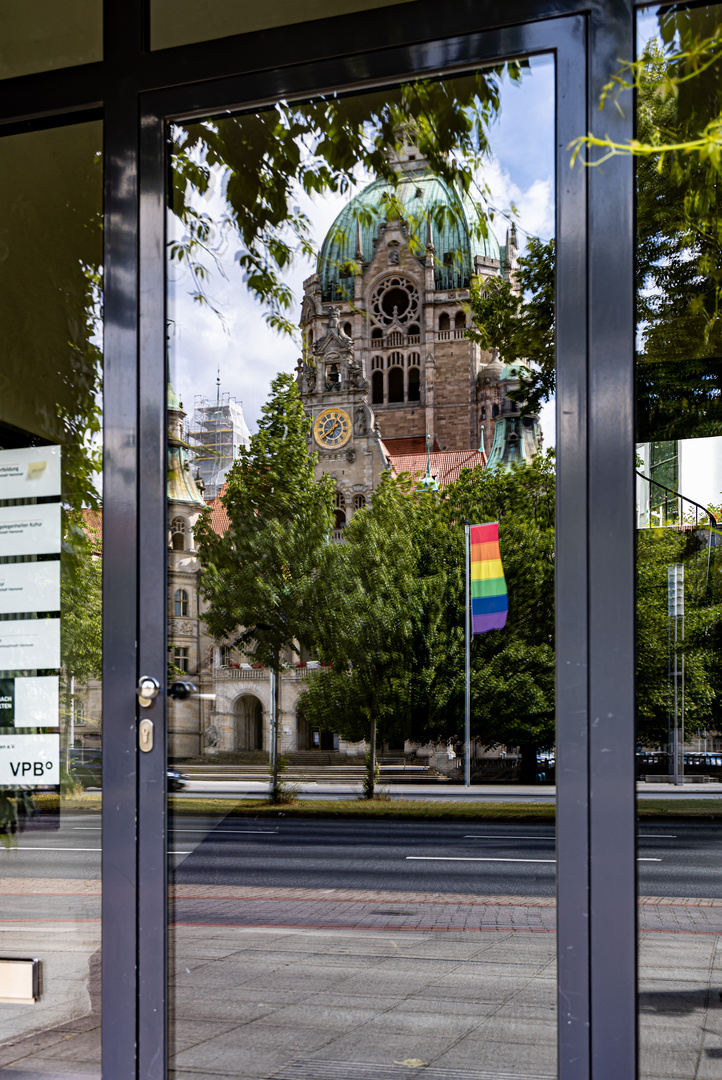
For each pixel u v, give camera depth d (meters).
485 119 2.69
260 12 2.51
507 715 10.64
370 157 3.06
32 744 2.93
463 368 4.02
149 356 2.50
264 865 11.00
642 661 3.18
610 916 2.01
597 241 2.11
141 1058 2.36
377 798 16.56
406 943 6.09
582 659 2.06
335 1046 3.39
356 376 9.45
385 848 12.51
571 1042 2.02
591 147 2.11
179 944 3.60
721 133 1.71
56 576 3.00
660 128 2.35
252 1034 3.47
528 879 9.71
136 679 2.45
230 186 3.02
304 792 16.91
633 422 2.07
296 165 3.09
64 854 2.95
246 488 10.20
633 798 2.01
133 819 2.41
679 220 3.13
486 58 2.21
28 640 2.96
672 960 5.21
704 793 11.02
